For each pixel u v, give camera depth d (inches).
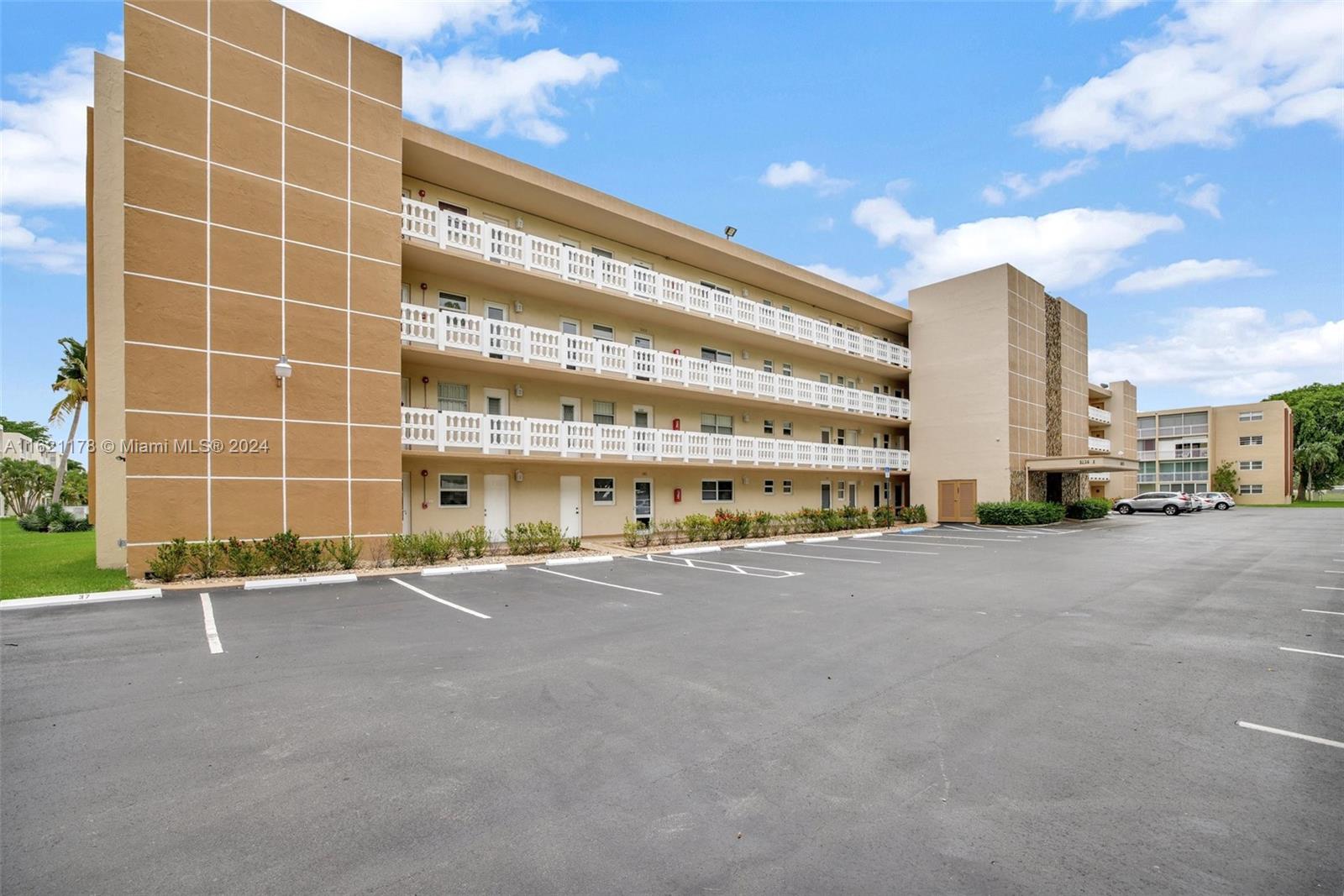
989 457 1154.7
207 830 132.6
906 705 208.5
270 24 511.5
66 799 144.9
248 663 253.1
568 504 765.3
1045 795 148.4
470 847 126.3
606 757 168.6
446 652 271.0
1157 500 1622.8
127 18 451.5
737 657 265.9
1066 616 352.5
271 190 505.7
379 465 550.3
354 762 164.7
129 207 447.5
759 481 1017.5
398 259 569.9
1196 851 125.3
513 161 658.2
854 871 118.6
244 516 484.7
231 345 483.5
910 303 1279.5
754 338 967.6
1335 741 179.8
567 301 759.7
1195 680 235.1
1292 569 543.8
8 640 289.3
